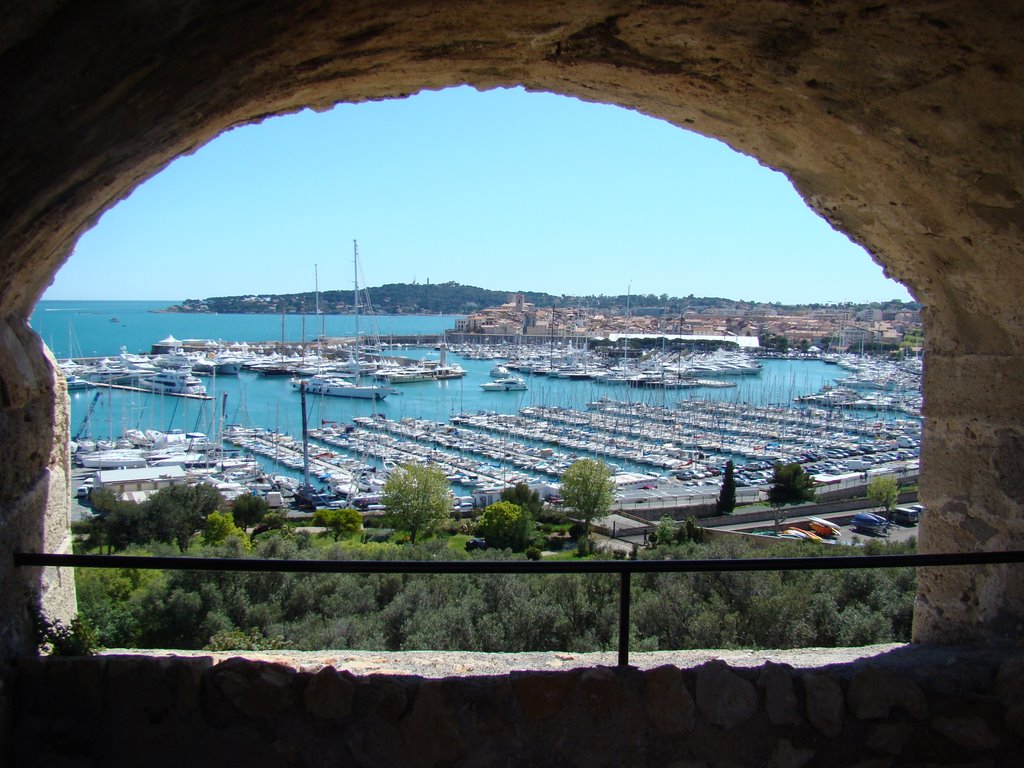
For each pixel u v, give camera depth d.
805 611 7.05
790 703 2.54
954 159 2.52
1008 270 2.71
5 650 2.32
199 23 1.71
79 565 2.38
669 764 2.47
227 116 2.45
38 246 2.23
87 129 1.83
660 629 7.23
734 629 6.95
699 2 2.18
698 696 2.52
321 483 36.53
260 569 2.35
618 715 2.50
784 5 2.13
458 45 2.45
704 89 2.81
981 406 2.98
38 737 2.37
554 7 2.20
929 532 3.26
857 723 2.54
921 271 3.15
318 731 2.45
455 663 2.78
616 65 2.69
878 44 2.22
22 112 1.62
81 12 1.50
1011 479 2.85
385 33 2.22
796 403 71.31
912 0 2.00
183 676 2.44
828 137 2.82
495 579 7.98
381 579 8.79
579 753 2.46
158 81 1.85
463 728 2.46
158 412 61.03
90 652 2.58
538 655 2.89
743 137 3.16
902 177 2.77
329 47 2.20
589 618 7.46
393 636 7.62
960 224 2.74
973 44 2.08
